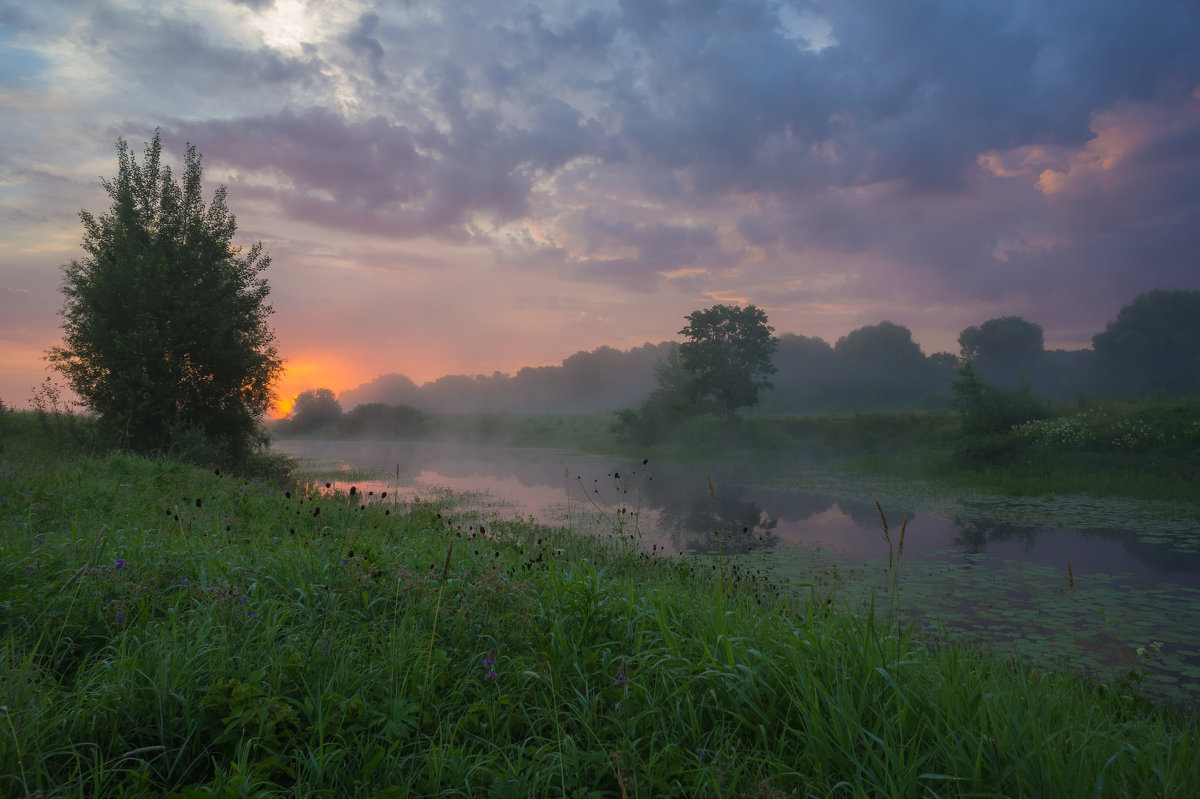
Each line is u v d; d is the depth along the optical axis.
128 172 20.50
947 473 24.12
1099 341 77.31
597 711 3.36
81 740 2.65
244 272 22.00
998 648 6.54
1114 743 3.10
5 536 5.38
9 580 3.94
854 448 36.09
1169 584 9.20
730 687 3.32
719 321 44.41
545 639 3.91
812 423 41.56
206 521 6.98
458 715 3.22
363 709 2.92
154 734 2.73
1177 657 6.30
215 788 2.34
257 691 2.84
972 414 25.59
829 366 115.25
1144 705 4.69
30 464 11.31
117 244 19.73
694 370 45.38
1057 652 6.42
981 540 12.74
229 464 20.64
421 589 4.30
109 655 3.25
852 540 12.83
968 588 8.98
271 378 22.42
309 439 82.06
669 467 32.16
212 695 2.83
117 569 3.93
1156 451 20.45
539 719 3.23
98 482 9.25
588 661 3.69
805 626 4.14
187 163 21.41
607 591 4.72
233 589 3.86
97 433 18.36
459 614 3.99
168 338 19.41
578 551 9.68
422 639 3.77
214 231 21.62
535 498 19.23
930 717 3.09
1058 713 3.44
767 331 44.47
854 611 7.65
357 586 4.35
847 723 2.88
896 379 105.81
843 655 3.48
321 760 2.61
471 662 3.61
